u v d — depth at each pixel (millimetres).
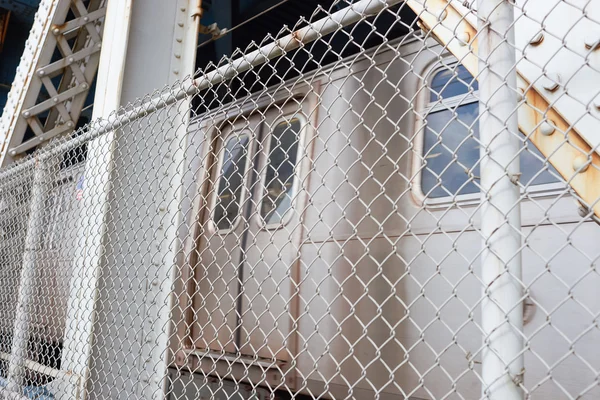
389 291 2344
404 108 2561
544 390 1799
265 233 2980
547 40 1081
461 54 1153
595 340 1728
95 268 2225
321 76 2975
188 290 3322
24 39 8781
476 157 2264
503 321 957
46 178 2811
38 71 3342
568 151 1018
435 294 2172
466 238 2139
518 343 946
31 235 2797
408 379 2201
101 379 2176
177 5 2686
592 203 975
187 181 3576
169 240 2268
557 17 1078
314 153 2869
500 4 1046
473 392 1983
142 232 2346
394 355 2271
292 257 2785
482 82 1053
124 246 2291
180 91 1956
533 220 1962
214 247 3275
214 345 3066
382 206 2496
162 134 2402
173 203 2314
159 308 2184
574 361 1753
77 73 3486
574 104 1020
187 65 2607
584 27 1038
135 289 2293
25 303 2799
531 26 1113
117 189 2287
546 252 1898
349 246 2555
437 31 1207
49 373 2475
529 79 1093
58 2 3305
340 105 2826
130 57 2473
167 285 2150
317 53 4117
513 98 1018
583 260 1802
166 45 2613
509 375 939
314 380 2561
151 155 2395
